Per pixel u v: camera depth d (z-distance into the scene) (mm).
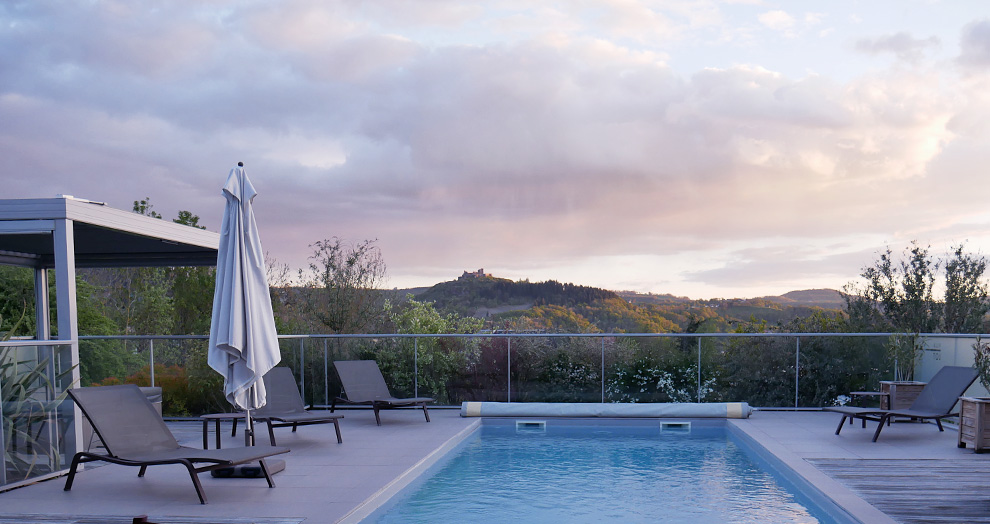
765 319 13375
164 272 16359
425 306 14633
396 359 10719
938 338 9258
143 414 5473
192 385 9352
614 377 10422
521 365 10594
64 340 5910
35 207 5887
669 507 5324
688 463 7141
